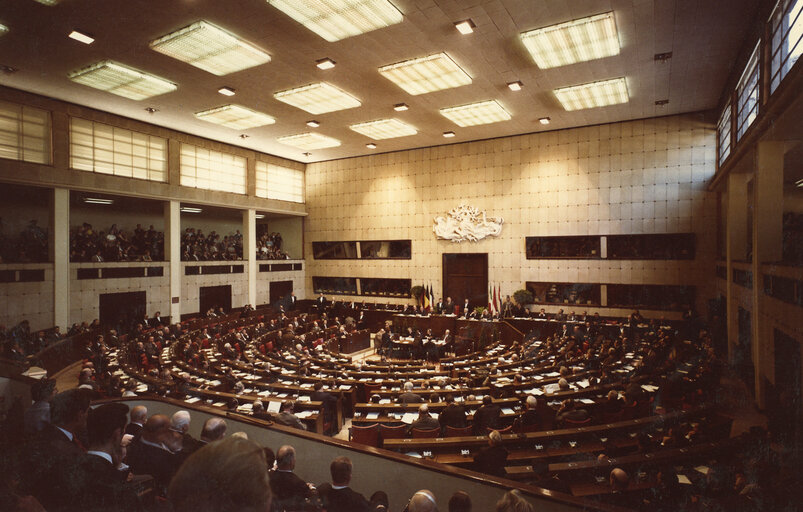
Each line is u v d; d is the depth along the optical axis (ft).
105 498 9.52
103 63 51.03
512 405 32.86
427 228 91.76
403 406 32.45
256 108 67.67
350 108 67.82
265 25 43.39
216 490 3.94
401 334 80.59
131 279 71.92
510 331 73.92
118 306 70.23
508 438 24.80
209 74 54.70
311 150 95.50
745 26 43.27
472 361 53.57
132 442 13.79
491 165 85.10
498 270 84.38
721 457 23.16
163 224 95.61
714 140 67.72
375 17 42.24
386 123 75.72
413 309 88.07
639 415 33.14
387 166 96.58
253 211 94.58
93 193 69.31
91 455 9.97
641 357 51.13
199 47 47.62
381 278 97.60
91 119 66.95
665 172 70.95
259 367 47.34
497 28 44.37
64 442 10.61
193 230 92.32
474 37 46.16
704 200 68.44
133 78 55.47
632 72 54.29
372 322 92.32
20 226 69.46
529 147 81.61
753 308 41.60
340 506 13.76
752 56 45.24
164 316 76.54
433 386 40.32
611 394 33.30
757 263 40.14
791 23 32.48
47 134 61.93
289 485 14.51
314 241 106.73
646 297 72.59
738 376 48.62
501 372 46.62
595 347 54.85
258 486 4.12
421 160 92.53
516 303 79.36
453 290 89.51
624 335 64.64
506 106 67.05
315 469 19.36
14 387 25.04
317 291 106.32
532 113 70.28
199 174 84.07
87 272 66.08
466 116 71.77
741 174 55.31
